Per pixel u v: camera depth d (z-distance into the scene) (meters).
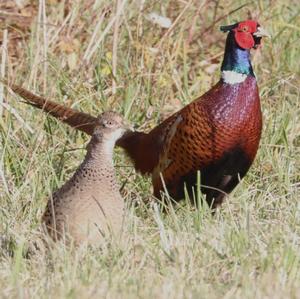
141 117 28.75
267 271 19.00
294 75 31.70
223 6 34.38
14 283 18.27
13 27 30.64
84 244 19.69
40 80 29.09
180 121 24.70
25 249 20.66
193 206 25.23
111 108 28.83
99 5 31.05
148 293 17.66
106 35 30.84
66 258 19.19
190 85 31.56
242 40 24.72
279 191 25.73
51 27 30.36
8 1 31.53
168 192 25.20
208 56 32.53
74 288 17.67
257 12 34.25
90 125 25.92
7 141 25.89
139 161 26.02
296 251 20.12
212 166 24.58
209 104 24.47
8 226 22.02
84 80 29.64
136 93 29.11
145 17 31.56
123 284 18.23
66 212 19.70
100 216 19.66
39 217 23.11
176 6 32.72
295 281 18.53
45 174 25.45
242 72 24.66
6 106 26.89
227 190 25.16
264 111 29.17
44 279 18.64
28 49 29.92
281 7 34.72
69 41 30.12
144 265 19.64
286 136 27.77
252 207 24.00
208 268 19.39
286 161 27.06
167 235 21.47
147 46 31.12
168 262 19.78
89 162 19.73
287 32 33.91
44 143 26.84
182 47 31.91
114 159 26.88
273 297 17.52
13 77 28.70
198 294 17.53
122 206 20.02
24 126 26.84
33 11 31.42
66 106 27.48
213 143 24.36
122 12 30.56
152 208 24.31
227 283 18.64
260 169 26.91
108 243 19.83
